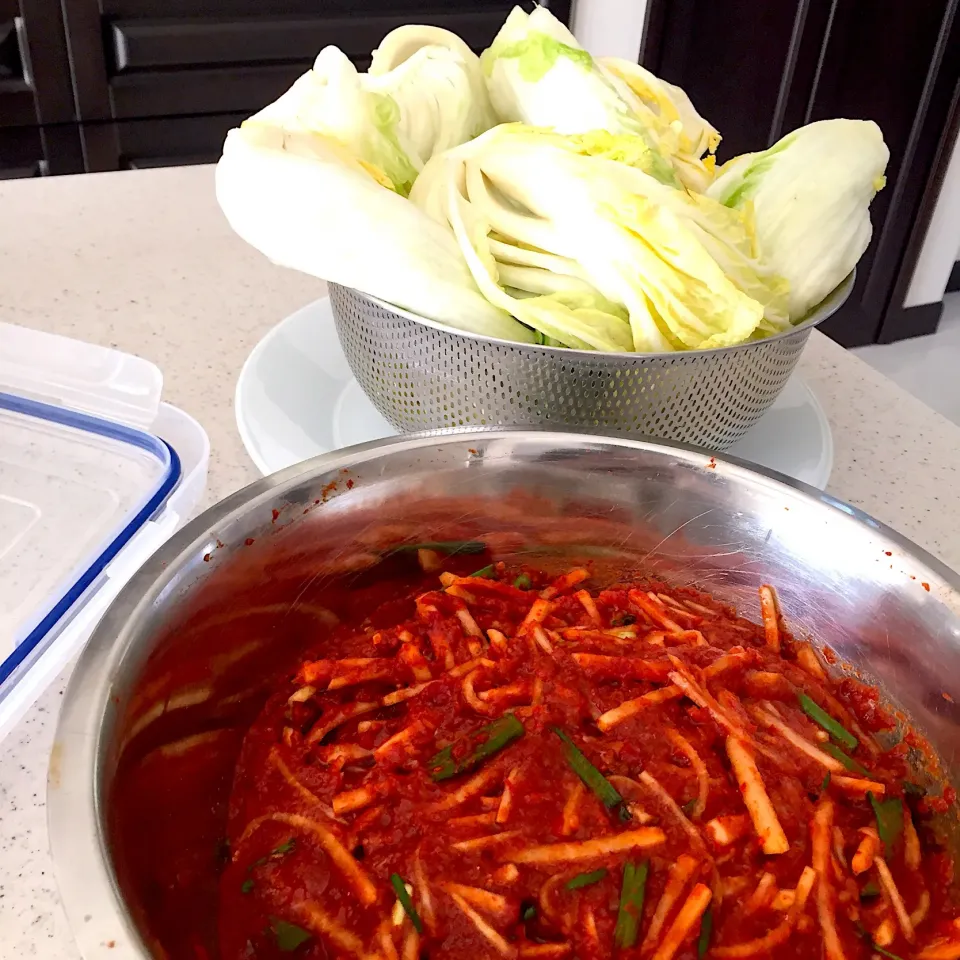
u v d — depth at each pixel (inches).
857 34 95.0
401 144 34.5
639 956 19.4
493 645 26.1
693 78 114.7
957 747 23.0
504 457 26.5
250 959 20.2
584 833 21.2
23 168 90.3
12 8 82.0
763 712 24.7
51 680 24.5
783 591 27.2
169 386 38.1
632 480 27.0
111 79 88.7
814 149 33.4
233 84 92.9
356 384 37.9
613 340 31.0
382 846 21.2
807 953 20.1
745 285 31.2
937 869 22.7
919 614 23.8
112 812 17.2
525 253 31.6
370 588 28.0
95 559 26.5
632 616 28.2
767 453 34.7
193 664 22.5
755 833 21.5
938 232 106.1
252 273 47.7
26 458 31.8
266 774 23.7
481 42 101.3
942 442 38.1
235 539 23.1
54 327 41.2
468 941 19.7
